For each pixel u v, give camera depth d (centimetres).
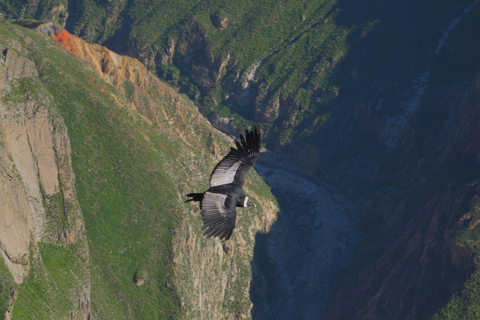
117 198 9875
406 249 11112
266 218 14162
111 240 9381
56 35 12100
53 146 7512
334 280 13438
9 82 7100
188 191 10938
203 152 13750
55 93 10288
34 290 6425
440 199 11012
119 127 10638
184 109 14162
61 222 7594
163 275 9375
